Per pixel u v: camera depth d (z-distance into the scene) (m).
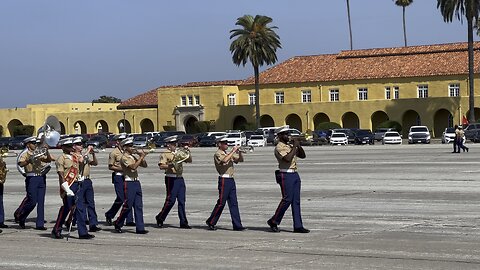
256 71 89.44
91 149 18.52
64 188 17.02
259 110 91.25
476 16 76.75
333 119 89.12
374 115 88.69
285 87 93.69
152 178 35.28
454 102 82.56
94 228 18.22
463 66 84.94
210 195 26.33
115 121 102.19
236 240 16.27
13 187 32.81
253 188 28.20
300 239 16.12
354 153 54.47
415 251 14.27
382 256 13.84
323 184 28.91
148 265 13.60
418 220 18.52
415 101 84.44
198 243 15.99
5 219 21.44
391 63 90.06
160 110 99.12
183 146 18.86
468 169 34.31
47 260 14.48
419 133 72.75
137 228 17.69
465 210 20.17
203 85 99.56
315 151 60.34
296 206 17.11
